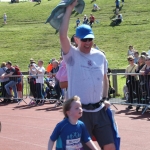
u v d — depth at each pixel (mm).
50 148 5047
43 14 65125
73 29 51750
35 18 63594
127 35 46500
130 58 14078
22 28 58469
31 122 12117
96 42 45500
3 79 18203
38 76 16844
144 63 13656
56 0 74438
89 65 5340
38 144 8961
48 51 45375
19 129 10977
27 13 66812
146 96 13023
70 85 5398
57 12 5137
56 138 5059
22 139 9594
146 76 12922
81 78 5305
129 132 9805
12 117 13484
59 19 5195
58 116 13148
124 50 40875
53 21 5176
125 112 13266
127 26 50188
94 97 5395
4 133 10492
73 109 5012
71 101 5047
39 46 47938
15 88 18219
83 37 5266
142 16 53656
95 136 5512
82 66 5316
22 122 12227
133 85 13531
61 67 6105
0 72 18609
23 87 18891
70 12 5172
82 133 5160
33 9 68875
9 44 50656
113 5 61125
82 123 5164
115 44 43812
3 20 64875
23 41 51062
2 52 47469
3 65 18750
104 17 56281
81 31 5332
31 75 16953
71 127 5031
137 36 45438
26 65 40750
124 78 19328
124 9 58000
